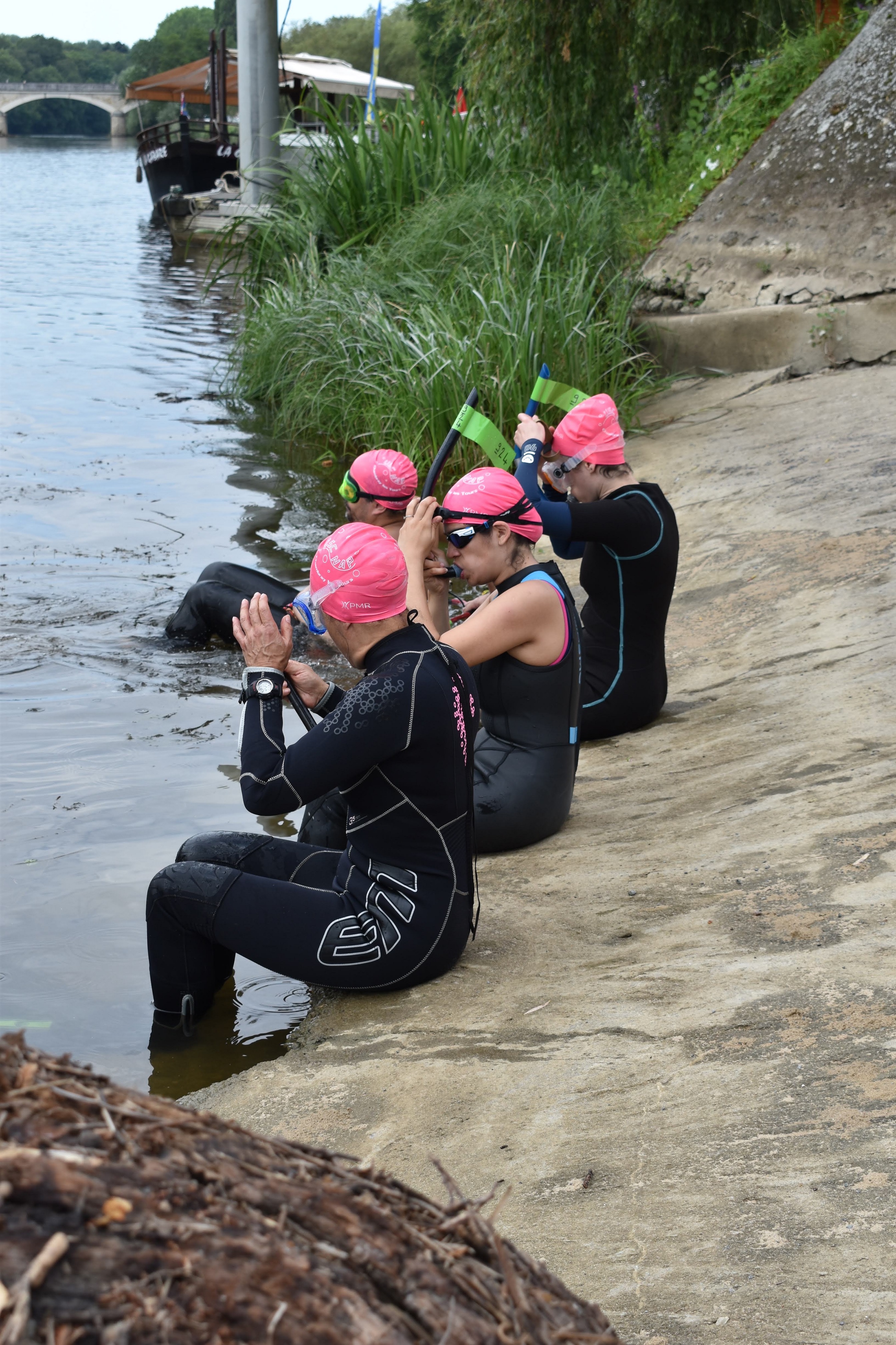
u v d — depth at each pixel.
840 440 7.12
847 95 9.56
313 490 7.83
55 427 9.23
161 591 5.98
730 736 4.12
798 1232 1.72
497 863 3.56
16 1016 2.83
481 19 12.27
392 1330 0.92
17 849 3.59
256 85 15.91
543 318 8.45
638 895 3.12
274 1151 1.07
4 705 4.71
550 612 3.49
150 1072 2.68
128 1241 0.92
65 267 18.80
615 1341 1.00
